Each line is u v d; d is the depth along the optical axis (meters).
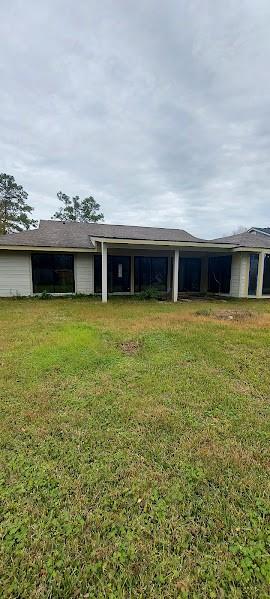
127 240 10.98
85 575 1.39
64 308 9.55
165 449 2.33
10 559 1.46
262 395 3.33
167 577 1.38
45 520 1.68
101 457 2.23
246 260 13.15
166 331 6.17
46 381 3.60
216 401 3.16
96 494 1.88
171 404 3.07
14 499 1.83
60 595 1.31
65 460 2.19
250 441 2.47
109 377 3.74
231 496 1.87
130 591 1.32
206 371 3.98
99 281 13.56
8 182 27.61
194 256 15.70
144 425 2.67
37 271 12.54
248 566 1.44
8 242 11.48
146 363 4.27
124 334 5.91
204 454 2.27
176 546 1.53
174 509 1.76
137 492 1.89
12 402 3.07
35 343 5.16
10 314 8.30
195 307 10.24
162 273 15.02
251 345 5.21
